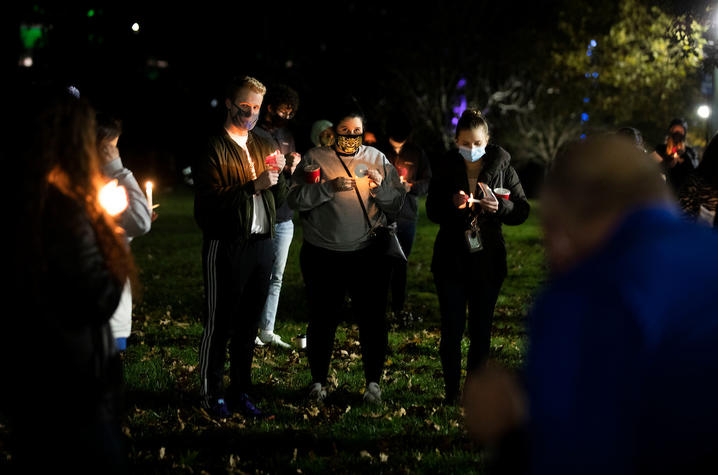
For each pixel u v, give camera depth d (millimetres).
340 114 5641
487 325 5609
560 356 1681
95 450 2725
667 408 1668
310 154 5770
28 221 2646
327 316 5812
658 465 1688
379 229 5668
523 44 33469
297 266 13648
